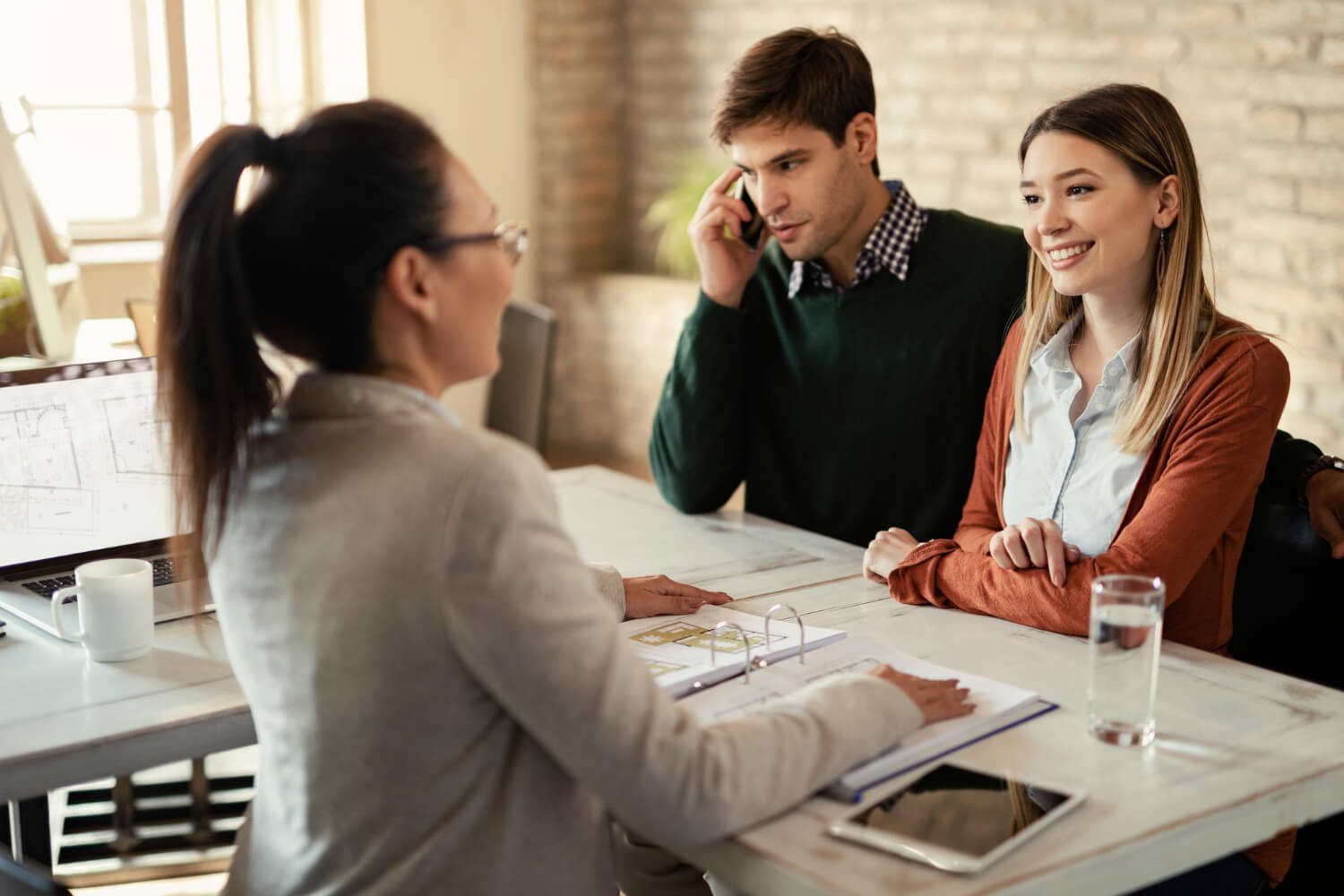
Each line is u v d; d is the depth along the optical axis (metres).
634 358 5.16
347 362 1.01
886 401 2.07
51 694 1.34
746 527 2.00
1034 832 1.01
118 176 4.83
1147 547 1.47
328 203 0.96
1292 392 3.52
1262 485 1.69
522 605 0.92
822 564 1.79
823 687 1.14
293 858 1.04
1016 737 1.21
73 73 4.69
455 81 5.05
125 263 4.67
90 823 2.40
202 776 2.41
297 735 1.01
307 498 0.98
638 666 0.98
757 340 2.19
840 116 1.94
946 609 1.58
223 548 1.04
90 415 1.72
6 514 1.66
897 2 4.43
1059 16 3.96
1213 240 3.67
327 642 0.97
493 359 1.07
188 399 0.99
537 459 0.98
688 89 5.23
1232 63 3.55
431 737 0.97
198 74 4.75
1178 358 1.54
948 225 2.07
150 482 1.76
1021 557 1.51
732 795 0.99
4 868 1.07
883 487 2.10
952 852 0.98
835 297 2.09
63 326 3.07
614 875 1.12
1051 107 1.60
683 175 5.29
